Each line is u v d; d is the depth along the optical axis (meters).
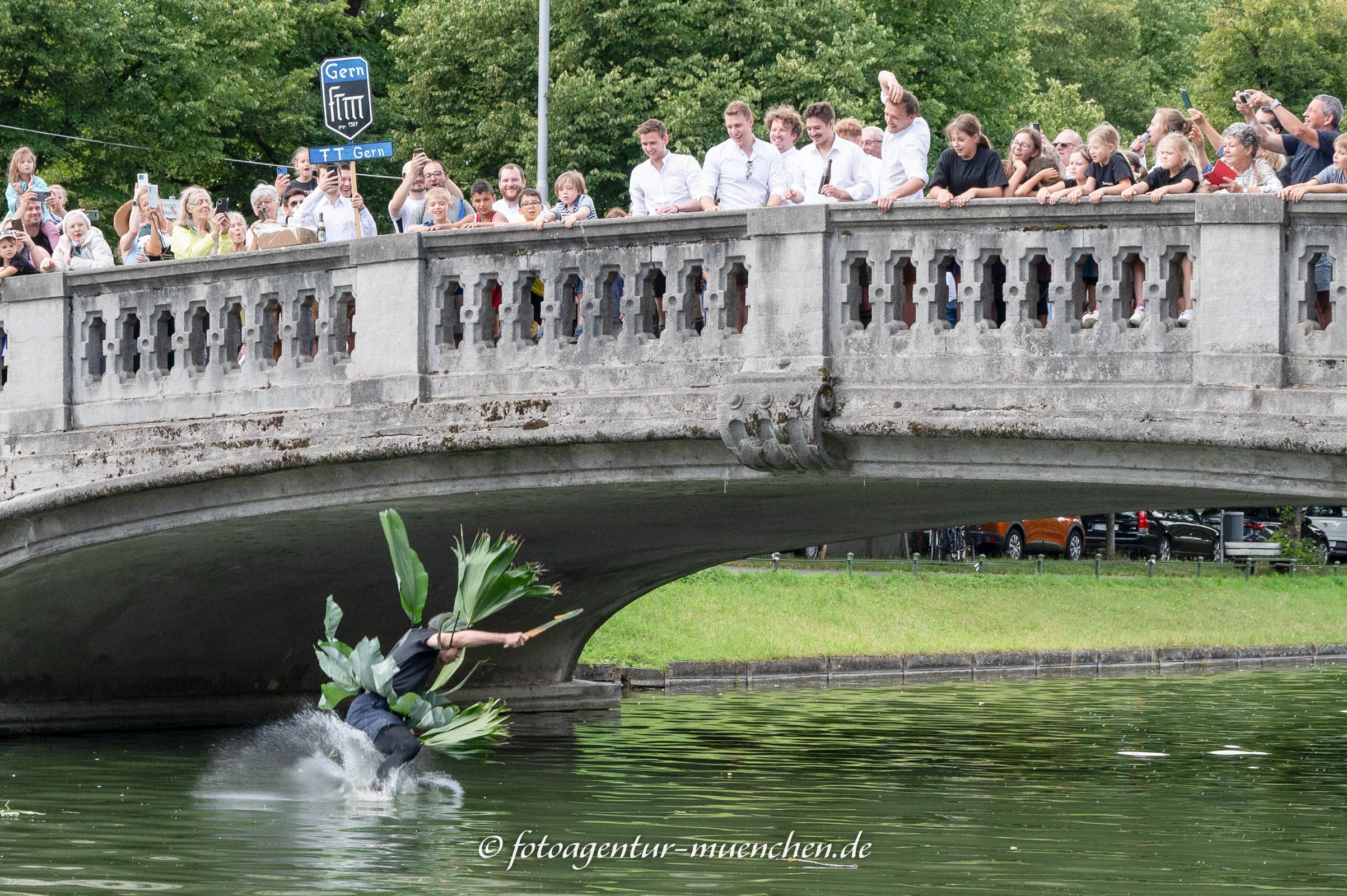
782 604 34.72
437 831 13.95
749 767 18.14
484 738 19.19
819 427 14.66
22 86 39.56
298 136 44.97
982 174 14.92
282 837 13.64
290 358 17.19
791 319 14.88
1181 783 17.09
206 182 45.16
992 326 14.40
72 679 21.78
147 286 18.09
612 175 39.62
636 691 28.80
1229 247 13.52
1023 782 17.09
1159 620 40.31
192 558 19.70
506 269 16.16
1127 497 16.95
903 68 44.88
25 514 18.36
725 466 15.45
